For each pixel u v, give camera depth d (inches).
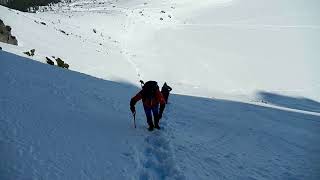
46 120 323.6
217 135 457.7
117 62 1659.7
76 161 256.7
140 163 293.0
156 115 384.5
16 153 238.8
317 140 548.7
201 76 1723.7
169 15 3176.7
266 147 451.2
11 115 310.3
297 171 376.5
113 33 2455.7
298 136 556.1
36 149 255.3
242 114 688.4
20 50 1050.1
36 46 1396.4
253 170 350.6
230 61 1955.0
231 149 406.3
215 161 348.2
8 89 396.5
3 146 243.4
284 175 356.5
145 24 2795.3
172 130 419.2
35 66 611.2
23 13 2065.7
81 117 367.9
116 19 2810.0
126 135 350.0
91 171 249.1
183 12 3363.7
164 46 2219.5
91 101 456.8
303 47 2187.5
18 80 452.4
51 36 1694.1
